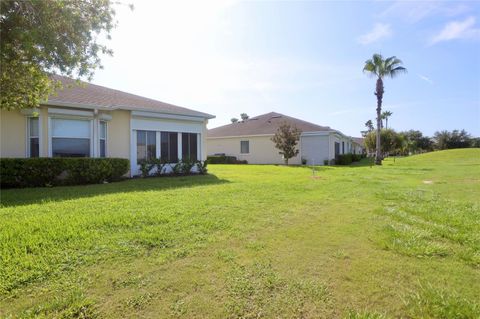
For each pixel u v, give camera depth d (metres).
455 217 5.50
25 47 5.65
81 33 6.61
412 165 23.17
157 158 13.75
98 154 12.35
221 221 5.16
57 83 8.39
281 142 23.66
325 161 24.92
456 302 2.61
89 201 6.73
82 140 12.02
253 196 7.66
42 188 9.48
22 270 3.18
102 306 2.61
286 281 3.07
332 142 25.61
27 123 11.07
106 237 4.20
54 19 6.04
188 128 15.52
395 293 2.82
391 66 24.61
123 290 2.87
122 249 3.81
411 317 2.45
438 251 3.82
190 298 2.75
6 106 8.09
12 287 2.87
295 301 2.71
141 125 13.71
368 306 2.62
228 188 9.07
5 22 5.53
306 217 5.59
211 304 2.66
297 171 17.00
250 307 2.62
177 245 4.03
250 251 3.87
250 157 27.84
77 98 12.30
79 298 2.71
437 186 10.27
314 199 7.38
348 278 3.12
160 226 4.78
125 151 13.24
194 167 15.18
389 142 36.62
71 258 3.51
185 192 8.21
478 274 3.21
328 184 10.42
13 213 5.50
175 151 14.97
